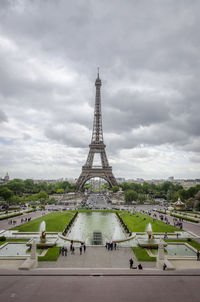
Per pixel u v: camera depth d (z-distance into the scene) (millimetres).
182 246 79188
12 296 31234
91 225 120438
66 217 135250
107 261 60938
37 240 78375
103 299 30562
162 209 189375
